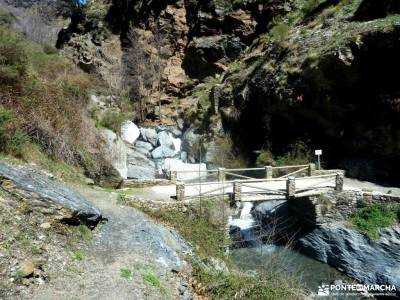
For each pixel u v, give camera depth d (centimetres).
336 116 1831
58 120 1278
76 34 3906
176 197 1270
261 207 1745
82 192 1107
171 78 3244
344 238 1348
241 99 2319
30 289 559
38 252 646
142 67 3322
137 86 3284
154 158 2484
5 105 1122
